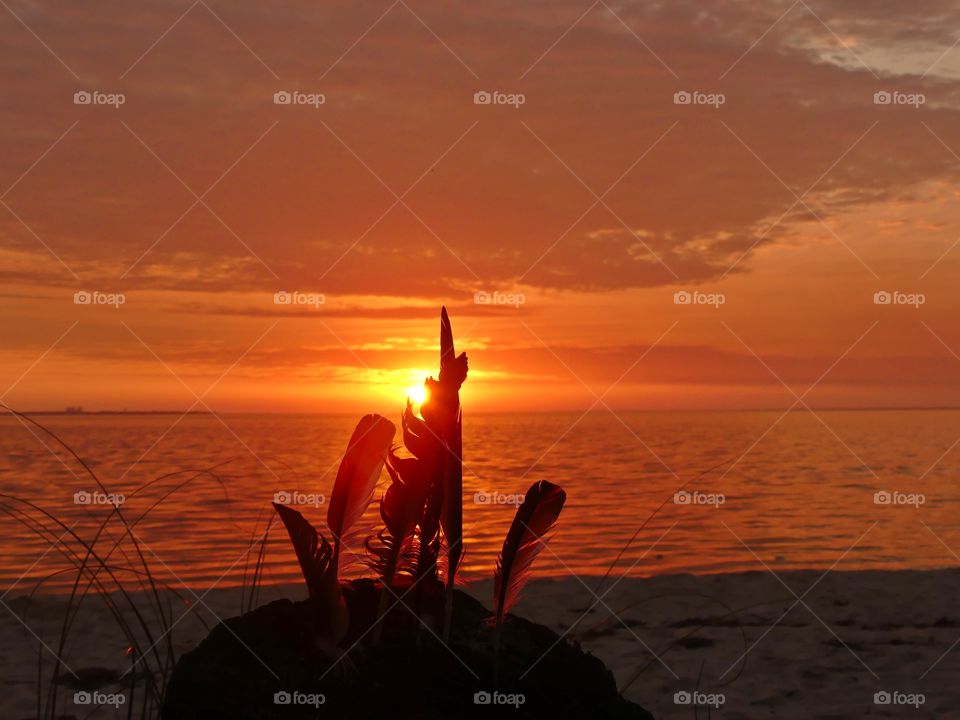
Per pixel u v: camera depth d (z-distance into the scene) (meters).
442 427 3.23
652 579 8.20
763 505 15.93
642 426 80.38
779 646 5.78
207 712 2.90
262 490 17.45
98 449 37.41
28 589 7.56
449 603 3.16
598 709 3.17
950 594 7.46
